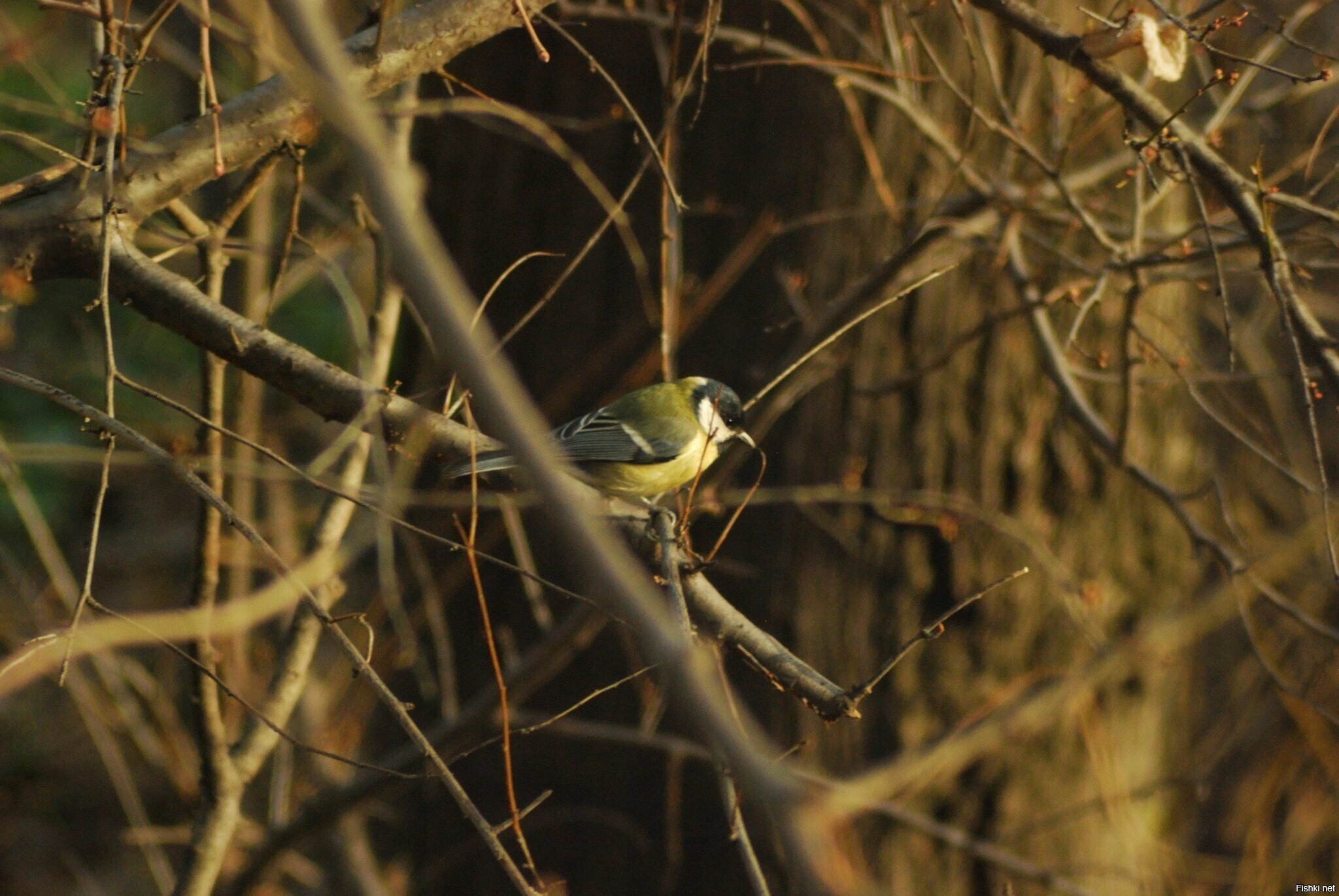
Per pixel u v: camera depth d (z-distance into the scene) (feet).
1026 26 24.80
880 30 34.65
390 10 22.16
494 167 38.11
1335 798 41.42
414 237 6.17
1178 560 40.91
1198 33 24.52
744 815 27.40
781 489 35.91
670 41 35.73
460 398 21.91
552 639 31.48
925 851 37.27
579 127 32.94
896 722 36.65
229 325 20.93
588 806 37.42
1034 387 38.09
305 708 37.47
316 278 57.16
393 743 40.83
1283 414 44.62
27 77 50.06
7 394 52.60
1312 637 37.73
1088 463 38.78
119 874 49.37
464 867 38.91
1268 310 40.45
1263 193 22.93
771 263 35.73
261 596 26.73
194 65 34.22
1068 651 38.42
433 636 39.22
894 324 36.91
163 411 52.26
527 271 37.70
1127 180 26.78
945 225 30.22
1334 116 27.53
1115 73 24.30
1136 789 38.60
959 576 37.27
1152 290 39.83
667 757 36.58
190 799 33.73
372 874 36.88
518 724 32.27
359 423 20.98
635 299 36.60
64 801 51.49
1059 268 32.42
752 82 35.63
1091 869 33.19
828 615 36.45
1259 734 44.52
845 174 35.45
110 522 58.39
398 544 39.42
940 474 37.22
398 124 27.96
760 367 35.73
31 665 22.24
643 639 6.01
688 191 36.32
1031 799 38.17
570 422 32.50
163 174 21.65
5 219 20.57
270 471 27.50
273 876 33.50
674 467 32.19
